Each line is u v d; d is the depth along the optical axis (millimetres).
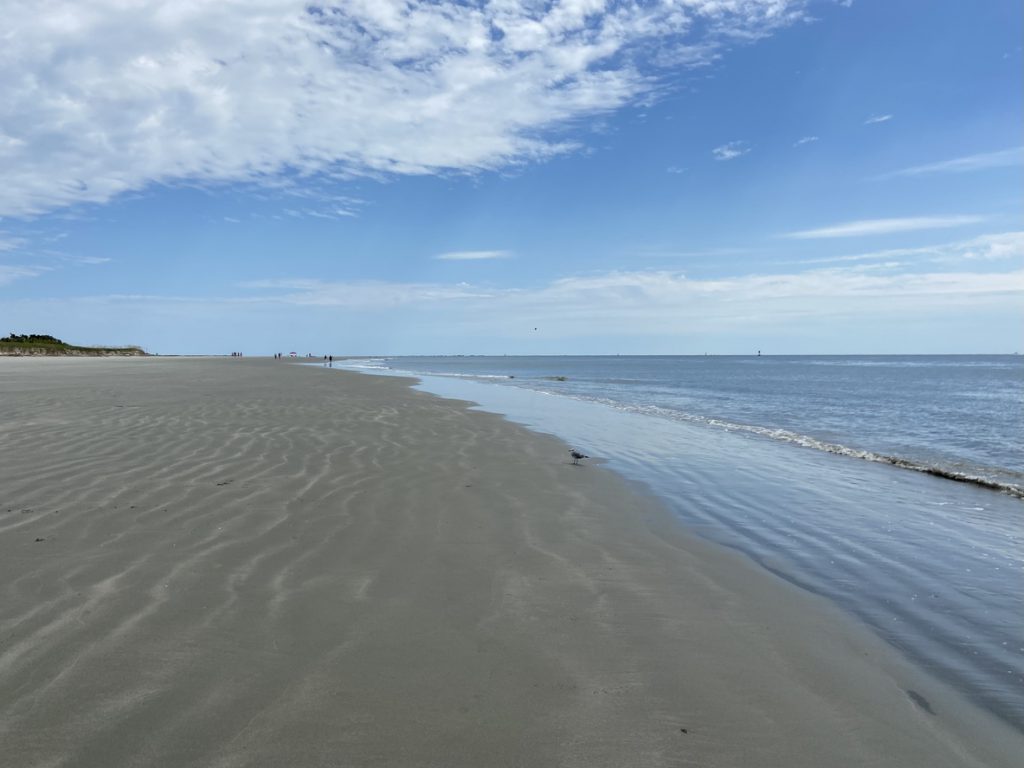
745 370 67312
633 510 6500
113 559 4398
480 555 4828
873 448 11859
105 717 2535
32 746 2332
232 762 2291
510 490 7102
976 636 3682
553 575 4465
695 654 3334
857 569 4844
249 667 2990
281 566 4406
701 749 2492
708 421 16062
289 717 2590
